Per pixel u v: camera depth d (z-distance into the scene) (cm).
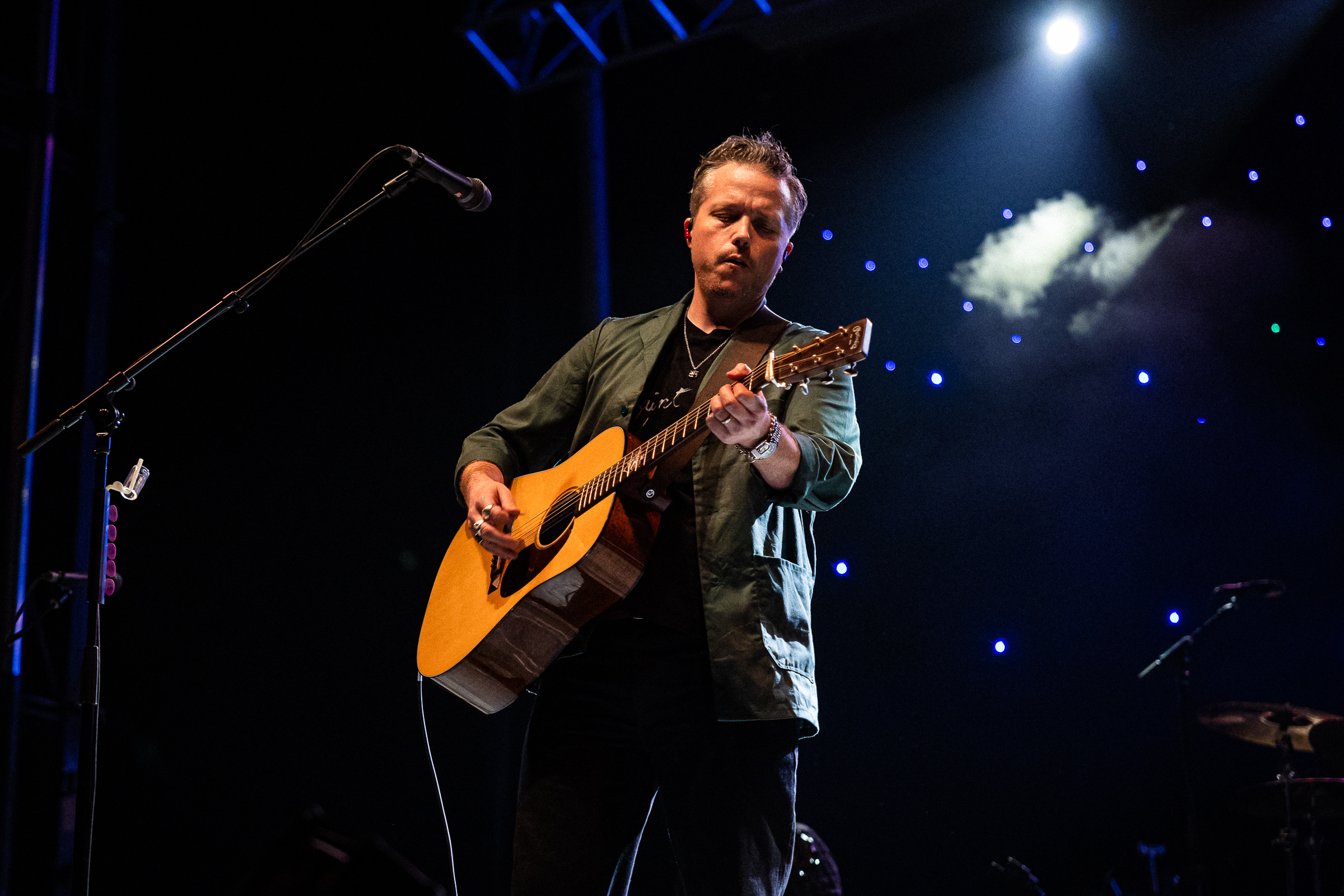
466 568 256
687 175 747
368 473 681
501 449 261
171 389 641
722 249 240
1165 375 652
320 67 709
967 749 628
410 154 271
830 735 646
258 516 648
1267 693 602
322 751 631
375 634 661
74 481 575
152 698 600
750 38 715
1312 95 646
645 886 603
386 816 630
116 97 614
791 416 226
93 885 560
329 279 691
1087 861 599
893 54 723
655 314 258
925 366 689
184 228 663
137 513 616
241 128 687
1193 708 607
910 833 621
